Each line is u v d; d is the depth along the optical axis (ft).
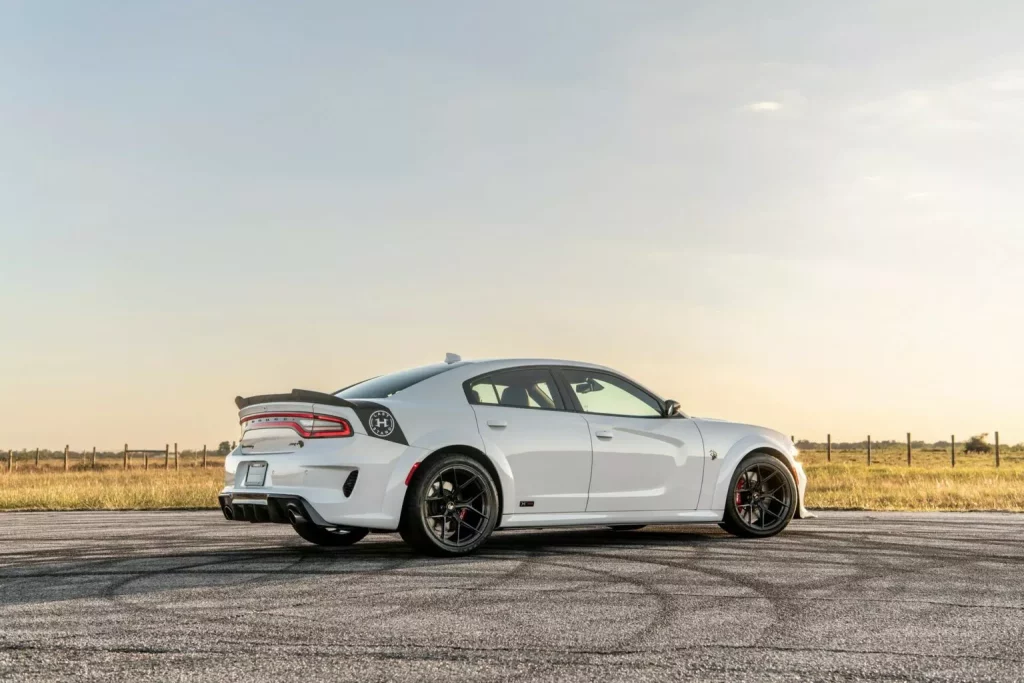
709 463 27.63
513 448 24.63
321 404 23.20
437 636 14.48
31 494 56.59
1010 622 15.66
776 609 16.71
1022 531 30.19
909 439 146.51
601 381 27.02
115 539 28.91
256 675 12.26
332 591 18.45
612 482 26.02
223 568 21.61
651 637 14.46
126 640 14.21
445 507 23.72
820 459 209.46
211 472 130.11
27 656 13.26
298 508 22.62
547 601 17.40
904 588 18.97
